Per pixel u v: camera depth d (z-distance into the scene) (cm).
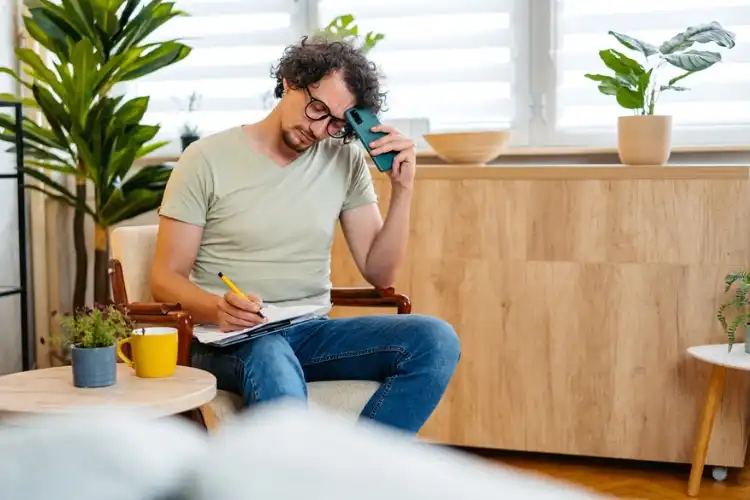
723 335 227
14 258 307
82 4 259
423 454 21
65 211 315
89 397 135
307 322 178
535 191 237
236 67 308
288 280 180
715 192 225
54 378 149
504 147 257
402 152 185
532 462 249
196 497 19
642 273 231
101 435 21
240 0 306
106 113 264
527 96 284
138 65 270
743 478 237
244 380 152
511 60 284
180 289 169
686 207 227
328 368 172
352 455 20
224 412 156
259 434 20
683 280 228
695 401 230
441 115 292
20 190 269
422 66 291
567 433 239
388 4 292
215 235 179
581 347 237
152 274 175
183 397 136
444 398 248
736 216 224
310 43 181
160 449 20
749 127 263
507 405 243
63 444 20
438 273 246
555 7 279
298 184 181
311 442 20
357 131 180
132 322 155
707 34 236
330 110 175
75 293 285
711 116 268
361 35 294
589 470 242
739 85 262
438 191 244
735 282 225
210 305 164
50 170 309
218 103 310
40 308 313
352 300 191
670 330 230
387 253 190
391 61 293
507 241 240
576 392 238
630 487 228
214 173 176
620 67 243
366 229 194
